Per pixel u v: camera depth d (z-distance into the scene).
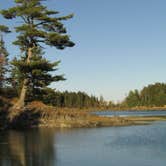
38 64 51.19
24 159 22.61
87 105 192.38
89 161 21.84
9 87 61.66
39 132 42.47
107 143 30.81
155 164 20.73
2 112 49.12
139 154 24.17
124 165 20.58
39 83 55.06
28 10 50.31
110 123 55.62
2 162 21.67
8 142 31.89
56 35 51.34
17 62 50.53
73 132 42.38
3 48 66.94
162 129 46.22
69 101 173.50
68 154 24.55
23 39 51.50
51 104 67.06
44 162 21.64
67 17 53.50
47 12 52.56
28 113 51.53
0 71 56.78
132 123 59.34
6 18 53.03
